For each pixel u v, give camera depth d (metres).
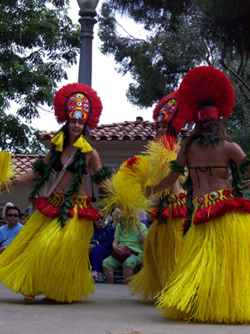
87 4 7.36
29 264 3.87
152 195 4.24
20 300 4.21
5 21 16.78
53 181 4.33
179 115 4.52
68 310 3.60
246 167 3.27
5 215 7.36
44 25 16.92
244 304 3.00
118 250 6.58
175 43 16.22
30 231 4.16
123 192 4.05
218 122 3.45
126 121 14.00
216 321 3.04
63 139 4.35
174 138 4.23
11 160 4.36
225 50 13.29
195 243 3.26
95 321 3.09
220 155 3.37
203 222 3.24
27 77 16.22
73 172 4.23
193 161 3.46
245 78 15.45
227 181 3.38
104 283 6.70
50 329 2.73
